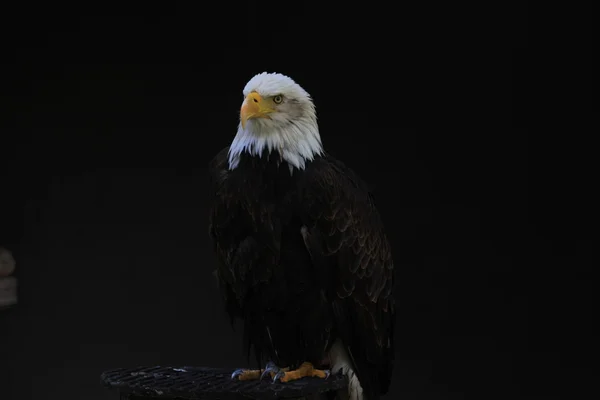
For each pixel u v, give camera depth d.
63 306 12.72
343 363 6.40
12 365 12.69
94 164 12.77
